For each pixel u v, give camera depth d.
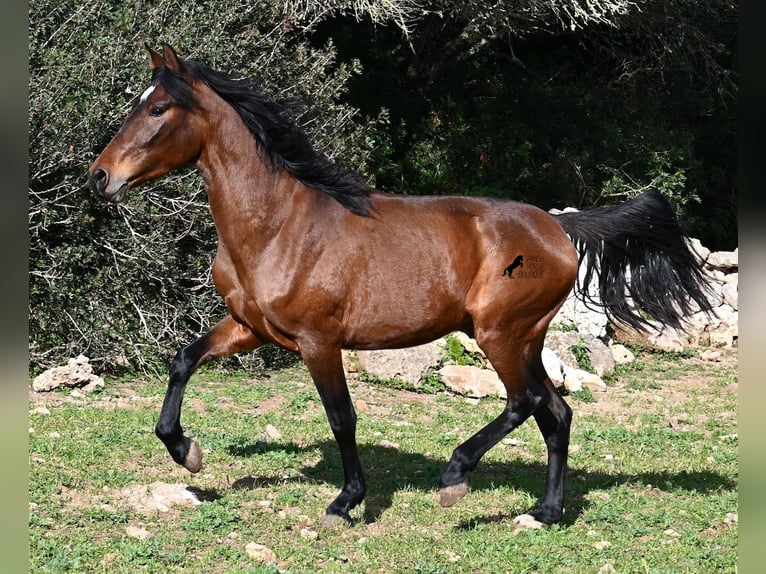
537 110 24.00
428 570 6.48
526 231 7.56
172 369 7.46
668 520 7.76
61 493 7.59
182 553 6.59
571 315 14.76
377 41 22.47
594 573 6.64
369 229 7.30
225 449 9.14
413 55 22.84
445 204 7.59
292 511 7.59
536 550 6.99
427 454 9.62
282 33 15.22
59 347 12.35
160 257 12.83
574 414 12.11
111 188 6.89
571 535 7.34
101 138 12.80
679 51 24.58
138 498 7.62
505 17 20.77
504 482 8.78
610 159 23.39
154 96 6.98
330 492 8.09
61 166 12.37
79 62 12.86
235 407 11.23
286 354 14.18
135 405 10.84
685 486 8.90
